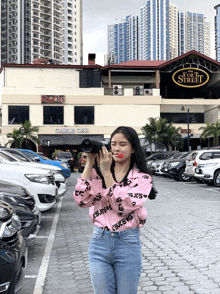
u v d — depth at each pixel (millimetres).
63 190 11305
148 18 198375
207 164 17047
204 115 44719
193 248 5730
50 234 7035
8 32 119625
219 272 4504
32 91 39438
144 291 3898
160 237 6578
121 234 2311
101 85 43562
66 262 5129
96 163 2430
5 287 2834
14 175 8031
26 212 5340
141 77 44375
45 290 4023
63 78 40375
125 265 2303
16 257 3012
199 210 9734
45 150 39781
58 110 39750
